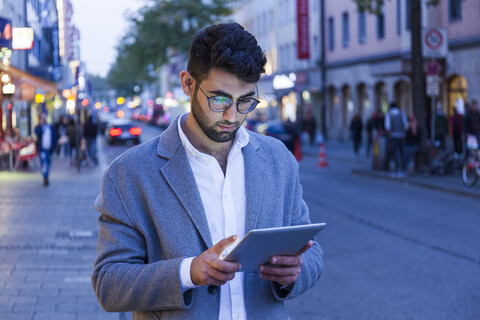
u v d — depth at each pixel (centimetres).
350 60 4497
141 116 12362
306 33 5094
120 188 259
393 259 960
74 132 2998
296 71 5694
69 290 769
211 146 261
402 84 3903
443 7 3228
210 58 240
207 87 244
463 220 1306
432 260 950
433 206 1520
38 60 4506
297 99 5203
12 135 2800
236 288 254
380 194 1778
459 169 2125
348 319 685
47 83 3900
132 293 246
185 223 253
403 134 2142
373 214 1405
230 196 259
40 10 4644
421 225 1253
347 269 904
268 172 266
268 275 244
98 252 262
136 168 259
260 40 7044
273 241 229
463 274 866
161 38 6469
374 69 3578
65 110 5875
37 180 2189
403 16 3631
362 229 1218
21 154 2647
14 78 2670
